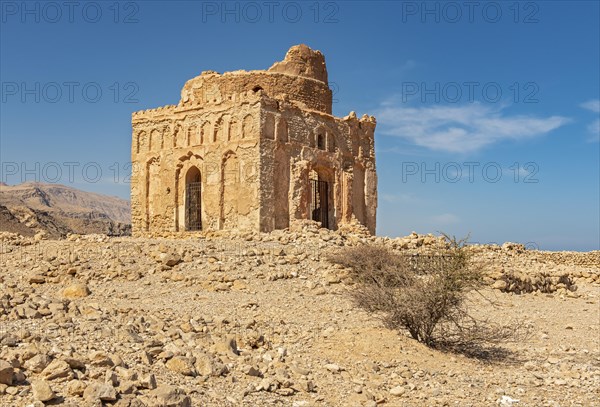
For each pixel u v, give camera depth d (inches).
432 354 593.0
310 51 1644.9
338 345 581.3
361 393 448.8
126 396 353.7
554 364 593.9
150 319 583.2
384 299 657.0
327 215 1573.6
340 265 993.5
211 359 458.6
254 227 1379.2
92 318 537.3
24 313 522.9
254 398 411.8
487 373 548.4
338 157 1584.6
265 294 860.6
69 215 6013.8
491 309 928.3
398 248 1202.0
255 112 1400.1
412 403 445.4
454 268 661.9
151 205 1604.3
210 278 917.2
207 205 1475.1
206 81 1574.8
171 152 1562.5
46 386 334.6
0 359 361.7
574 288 1261.1
